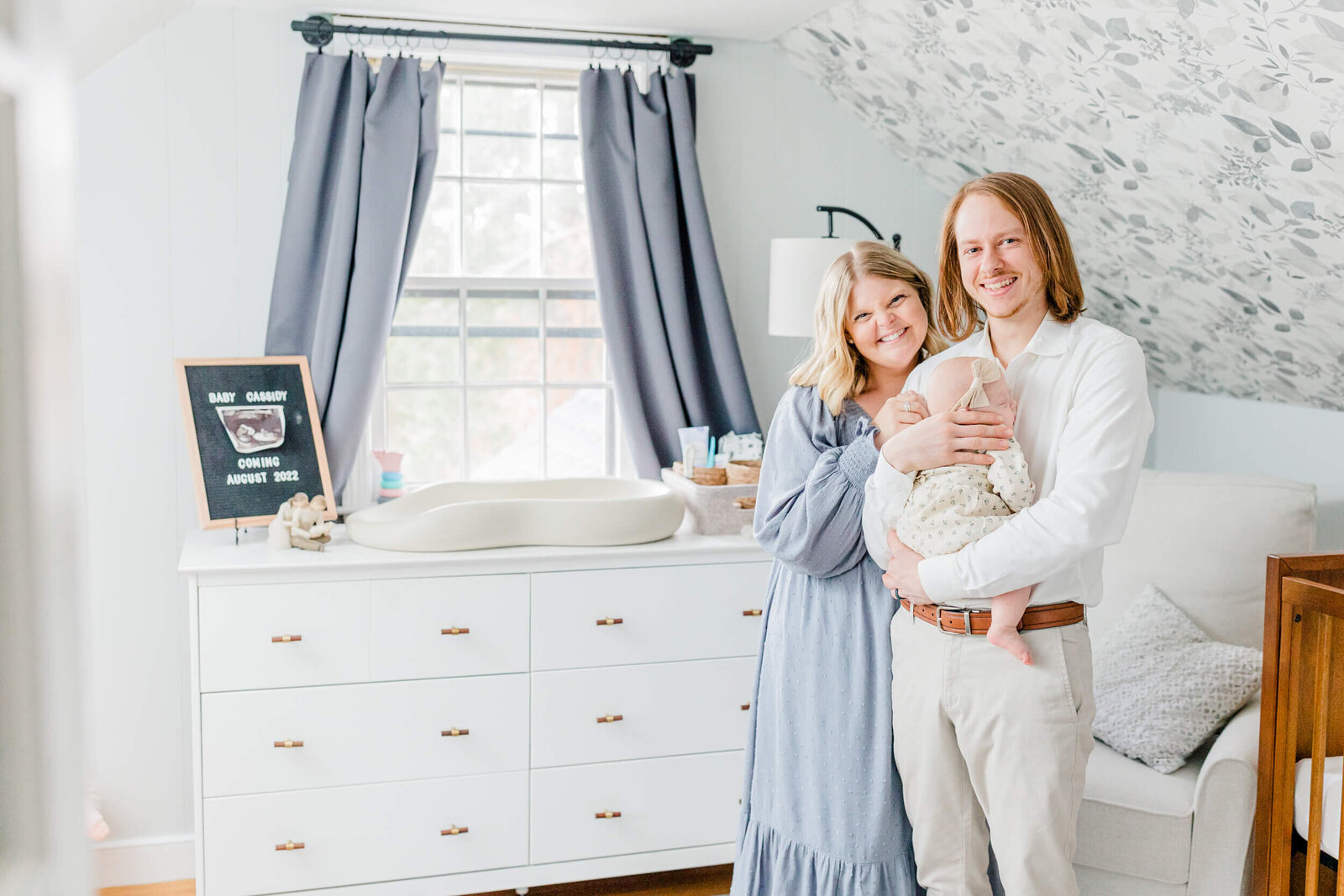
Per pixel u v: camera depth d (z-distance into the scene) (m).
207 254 2.82
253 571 2.38
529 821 2.61
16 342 0.33
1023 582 1.49
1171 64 2.09
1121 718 2.26
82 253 2.74
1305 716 1.97
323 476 2.76
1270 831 1.96
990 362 1.58
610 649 2.63
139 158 2.76
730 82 3.17
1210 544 2.48
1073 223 2.87
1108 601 2.56
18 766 0.34
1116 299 3.03
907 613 1.71
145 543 2.84
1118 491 1.47
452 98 3.04
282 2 2.73
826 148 3.27
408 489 3.08
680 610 2.67
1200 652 2.30
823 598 1.82
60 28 0.35
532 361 3.18
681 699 2.69
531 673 2.58
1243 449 3.08
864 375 1.84
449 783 2.54
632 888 2.84
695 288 3.14
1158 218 2.57
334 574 2.43
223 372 2.71
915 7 2.53
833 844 1.77
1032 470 1.59
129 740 2.87
